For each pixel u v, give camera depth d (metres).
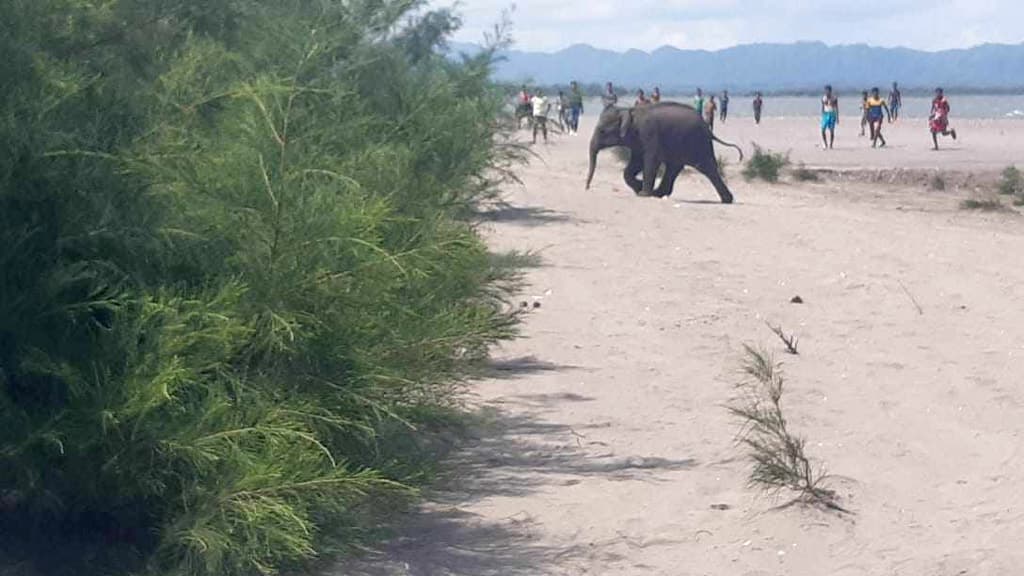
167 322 6.12
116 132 6.59
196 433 6.04
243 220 6.74
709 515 7.99
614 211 26.06
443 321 7.94
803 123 86.06
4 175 6.04
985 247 21.91
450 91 13.56
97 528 6.60
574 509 8.08
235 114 7.43
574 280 17.34
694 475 8.82
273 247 6.71
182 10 8.52
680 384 11.65
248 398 6.45
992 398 11.16
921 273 18.67
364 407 7.07
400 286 7.66
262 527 6.07
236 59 8.84
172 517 6.33
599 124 30.30
